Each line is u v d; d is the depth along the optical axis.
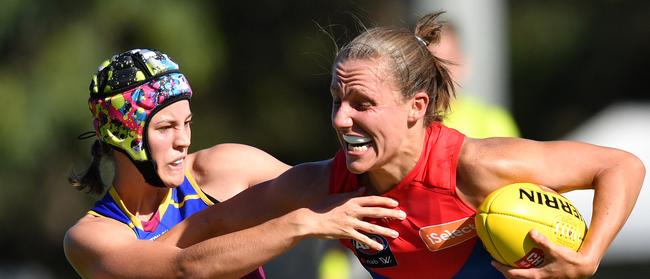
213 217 18.33
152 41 51.56
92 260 18.23
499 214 16.61
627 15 64.00
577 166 17.05
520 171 16.95
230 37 59.16
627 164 16.97
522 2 63.53
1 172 50.94
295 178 18.06
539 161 17.02
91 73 49.97
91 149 18.95
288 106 59.94
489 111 24.45
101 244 18.16
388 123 16.67
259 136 59.81
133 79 18.05
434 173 17.05
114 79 18.11
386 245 17.62
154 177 18.19
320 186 17.84
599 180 16.88
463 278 17.94
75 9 50.84
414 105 16.94
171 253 17.56
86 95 49.44
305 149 60.25
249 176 19.69
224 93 59.22
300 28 59.91
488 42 31.92
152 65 18.12
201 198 19.22
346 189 17.69
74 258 18.53
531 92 64.50
